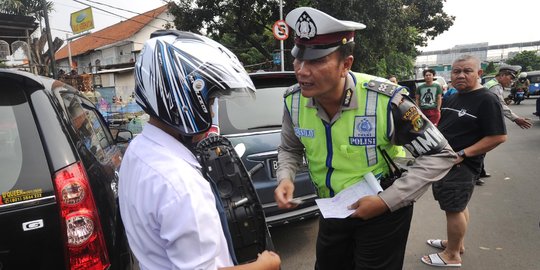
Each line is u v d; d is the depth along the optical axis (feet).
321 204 5.45
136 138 3.41
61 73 57.98
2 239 5.03
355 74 5.40
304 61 4.72
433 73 23.26
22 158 5.36
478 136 8.87
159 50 3.23
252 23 59.62
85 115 8.41
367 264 5.55
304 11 4.60
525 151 24.36
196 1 55.21
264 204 9.66
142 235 3.10
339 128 5.24
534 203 14.25
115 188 6.98
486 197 15.23
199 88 3.22
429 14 82.12
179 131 3.28
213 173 4.12
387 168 5.43
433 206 14.44
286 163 6.27
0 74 5.66
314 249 10.93
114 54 102.32
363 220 5.43
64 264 5.30
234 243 4.01
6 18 46.80
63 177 5.38
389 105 4.97
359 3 48.49
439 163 5.03
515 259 9.95
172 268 2.99
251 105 10.44
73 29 69.82
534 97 71.77
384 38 52.03
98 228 5.56
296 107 5.73
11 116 5.57
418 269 9.66
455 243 9.57
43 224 5.19
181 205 2.89
